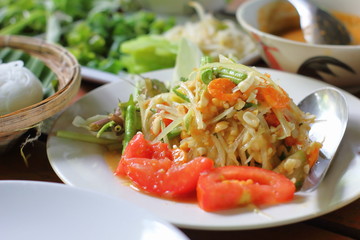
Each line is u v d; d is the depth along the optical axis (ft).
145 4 2.97
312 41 2.00
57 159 1.48
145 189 1.40
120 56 2.44
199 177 1.36
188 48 1.86
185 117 1.51
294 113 1.55
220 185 1.31
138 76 1.83
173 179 1.38
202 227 1.24
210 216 1.28
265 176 1.37
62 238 1.23
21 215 1.27
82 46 2.50
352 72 1.86
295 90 1.74
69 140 1.57
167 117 1.56
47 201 1.28
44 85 1.77
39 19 2.79
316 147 1.46
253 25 2.18
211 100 1.49
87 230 1.23
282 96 1.49
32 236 1.24
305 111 1.65
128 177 1.45
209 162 1.38
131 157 1.46
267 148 1.47
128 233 1.20
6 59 1.85
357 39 2.09
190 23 2.56
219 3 2.87
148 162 1.41
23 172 1.58
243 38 2.38
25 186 1.29
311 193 1.35
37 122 1.50
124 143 1.57
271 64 2.02
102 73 2.08
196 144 1.50
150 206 1.32
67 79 1.72
